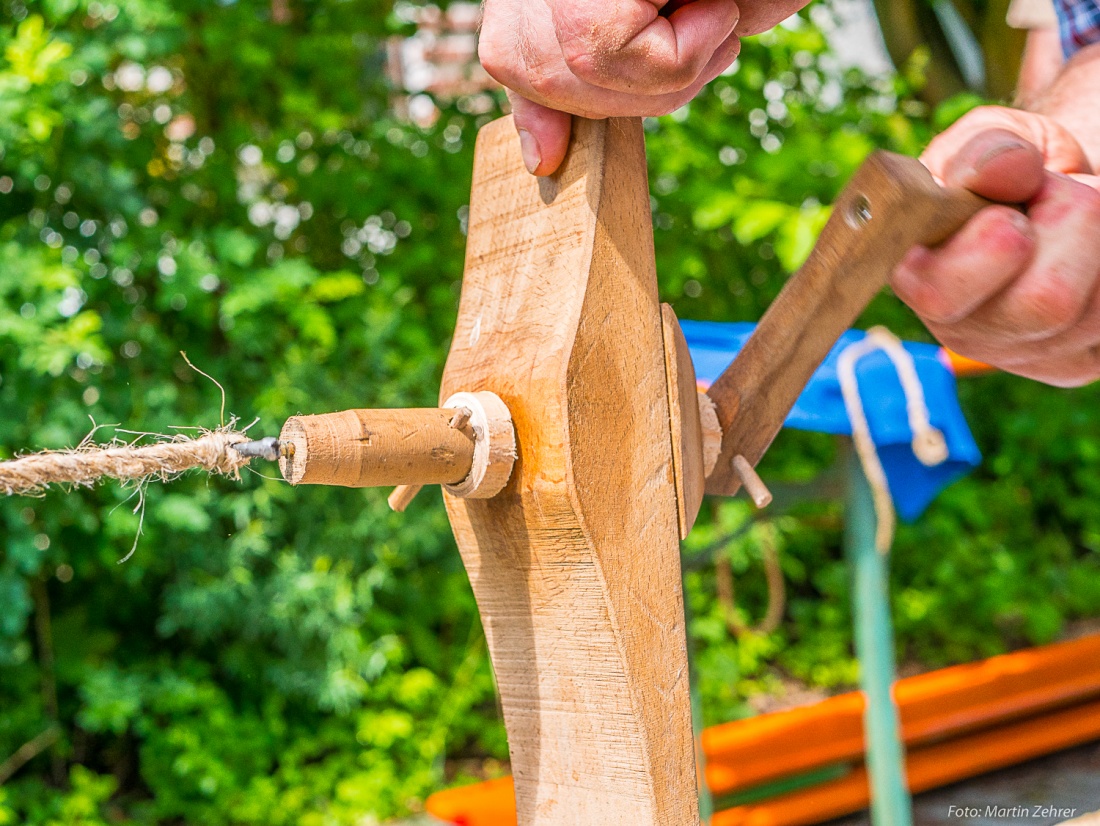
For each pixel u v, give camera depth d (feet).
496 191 2.79
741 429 2.78
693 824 2.54
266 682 10.85
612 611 2.45
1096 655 11.51
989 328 2.46
